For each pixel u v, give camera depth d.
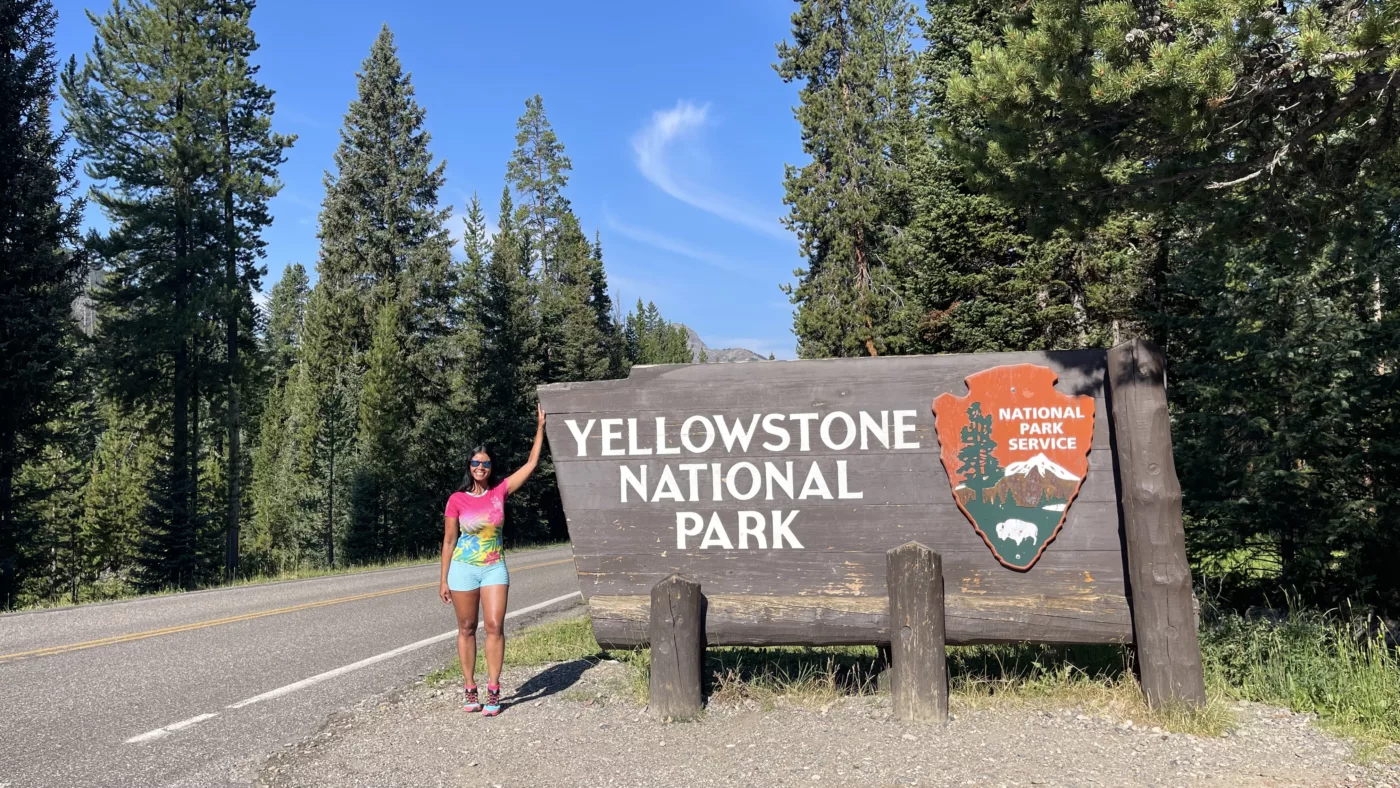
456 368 44.28
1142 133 5.95
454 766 4.28
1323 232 6.37
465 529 5.30
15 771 4.49
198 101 30.16
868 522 5.11
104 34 28.92
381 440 37.81
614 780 3.99
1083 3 5.63
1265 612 7.88
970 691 5.13
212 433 34.88
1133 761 4.04
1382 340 8.42
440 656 7.47
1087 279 14.56
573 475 5.41
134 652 7.96
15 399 20.86
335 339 44.66
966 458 5.05
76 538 37.53
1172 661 4.63
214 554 29.22
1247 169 6.05
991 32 13.70
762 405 5.29
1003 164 6.38
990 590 4.96
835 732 4.56
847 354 28.75
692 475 5.30
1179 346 12.00
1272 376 8.73
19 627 9.88
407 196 48.09
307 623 9.80
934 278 16.11
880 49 32.34
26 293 21.59
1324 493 8.63
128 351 29.00
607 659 6.61
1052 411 5.02
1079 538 4.94
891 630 4.84
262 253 32.94
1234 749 4.17
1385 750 4.09
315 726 5.23
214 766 4.51
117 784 4.26
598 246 63.78
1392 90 5.35
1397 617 8.20
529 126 65.69
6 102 21.75
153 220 29.23
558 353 51.75
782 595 5.12
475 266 44.47
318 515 37.38
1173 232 11.41
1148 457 4.73
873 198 29.92
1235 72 5.10
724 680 5.46
